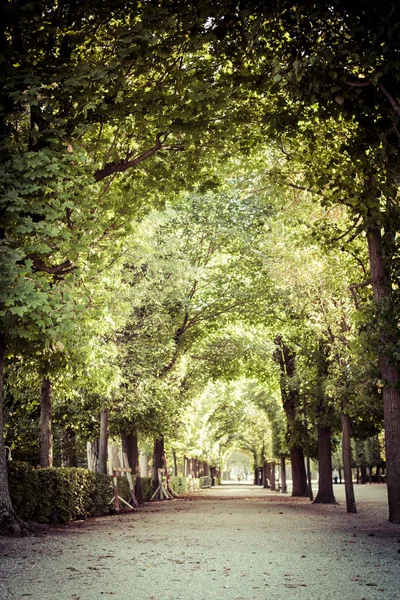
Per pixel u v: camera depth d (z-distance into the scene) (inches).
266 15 490.9
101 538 531.5
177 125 595.2
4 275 464.1
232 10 540.1
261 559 398.6
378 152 544.1
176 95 582.6
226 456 4328.3
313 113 629.0
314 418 1141.1
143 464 1930.4
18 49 549.3
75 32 569.0
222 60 599.8
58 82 533.6
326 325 892.0
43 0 539.2
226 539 518.6
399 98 459.8
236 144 687.7
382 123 509.0
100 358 726.5
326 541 502.6
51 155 509.7
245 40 558.9
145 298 1025.5
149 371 1052.5
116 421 1165.1
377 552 434.3
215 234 1197.7
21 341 572.4
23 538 515.5
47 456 863.1
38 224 486.6
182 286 1122.0
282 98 624.7
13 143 545.0
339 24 479.2
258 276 1222.3
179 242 1084.5
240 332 1380.4
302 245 840.9
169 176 676.1
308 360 1136.2
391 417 668.1
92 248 612.7
